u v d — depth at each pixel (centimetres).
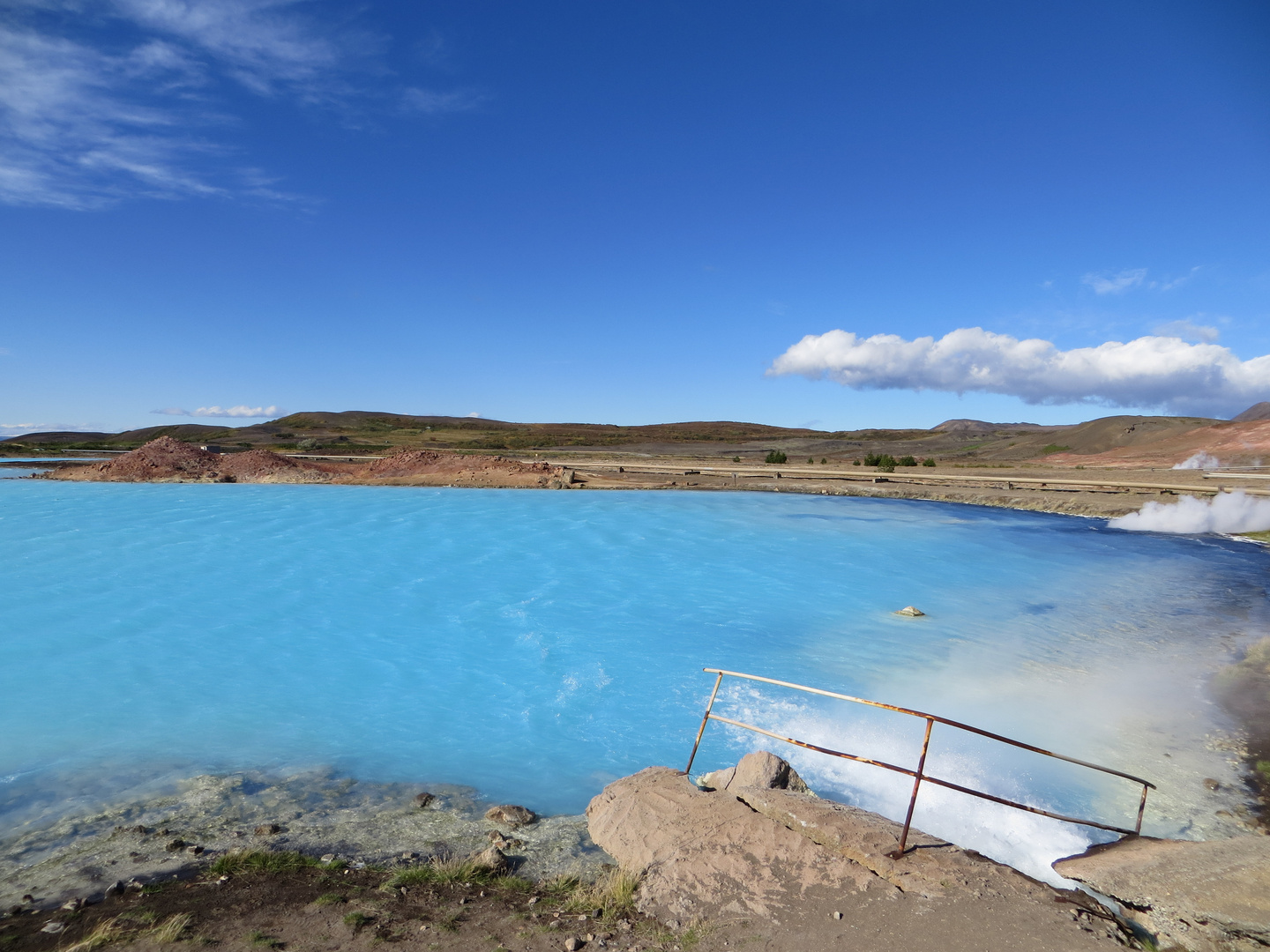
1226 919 333
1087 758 655
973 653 1011
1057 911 340
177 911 362
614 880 401
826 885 370
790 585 1444
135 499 2362
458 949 328
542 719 786
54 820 513
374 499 2492
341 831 499
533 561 1630
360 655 1009
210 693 847
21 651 973
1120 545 1909
